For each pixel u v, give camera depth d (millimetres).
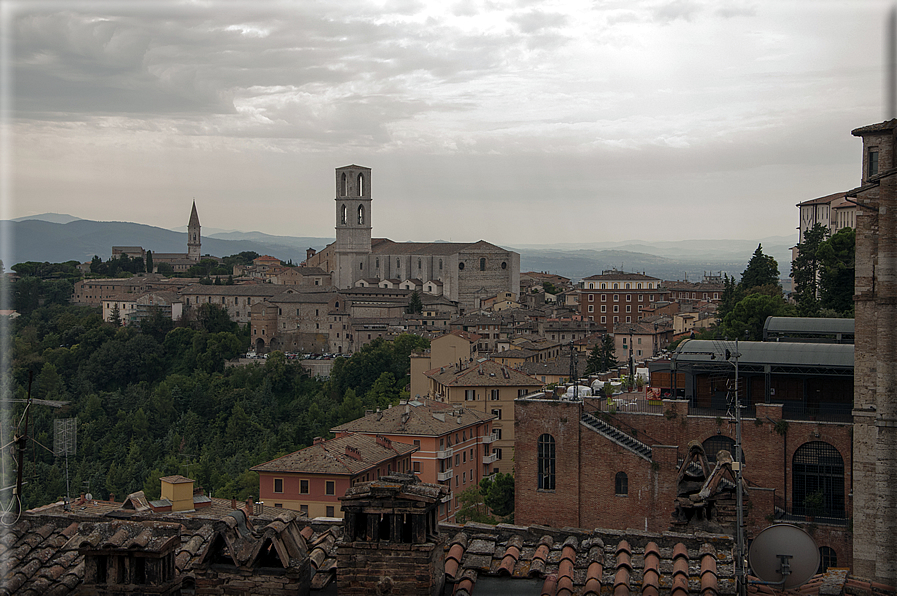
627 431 80188
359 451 118812
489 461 155250
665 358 130500
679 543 24984
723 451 32031
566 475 80000
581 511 79438
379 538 23766
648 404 84250
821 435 72812
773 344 81438
